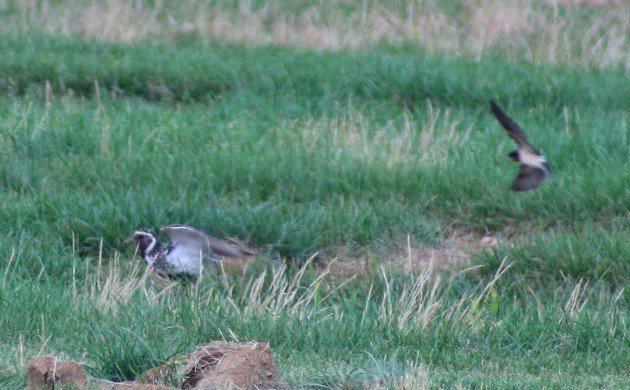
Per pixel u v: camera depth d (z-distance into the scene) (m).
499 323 14.49
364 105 23.11
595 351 13.80
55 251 16.91
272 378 10.74
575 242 17.12
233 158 19.88
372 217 18.12
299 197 19.14
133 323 13.12
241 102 23.48
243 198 18.80
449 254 17.80
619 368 12.88
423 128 21.31
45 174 19.42
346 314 14.94
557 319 14.61
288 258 17.56
